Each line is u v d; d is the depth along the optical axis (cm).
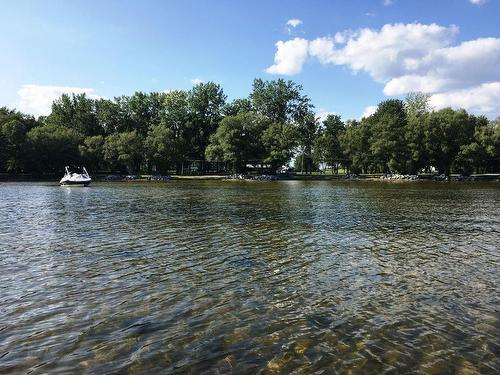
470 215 3341
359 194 5869
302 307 1227
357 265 1708
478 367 884
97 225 2767
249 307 1226
